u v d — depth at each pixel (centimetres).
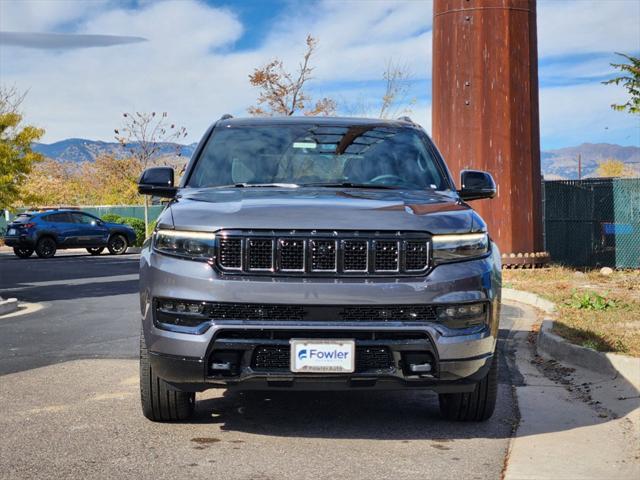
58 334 966
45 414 561
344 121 655
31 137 3183
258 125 641
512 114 1591
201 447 479
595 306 1038
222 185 575
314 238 464
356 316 462
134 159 5262
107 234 3172
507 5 1582
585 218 1873
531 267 1625
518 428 525
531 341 904
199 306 464
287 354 460
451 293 469
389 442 492
